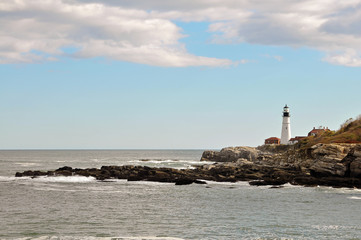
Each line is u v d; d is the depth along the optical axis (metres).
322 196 59.88
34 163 150.38
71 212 47.06
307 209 49.47
